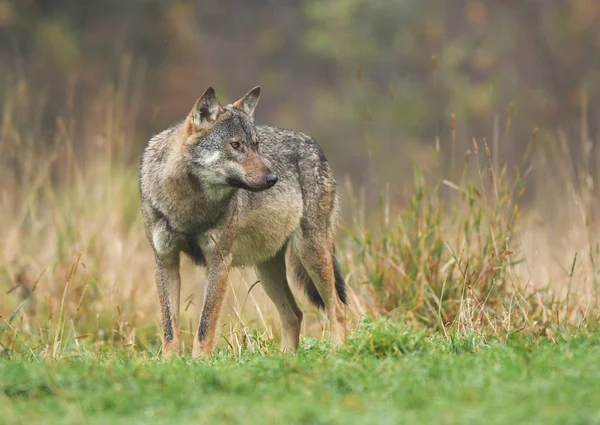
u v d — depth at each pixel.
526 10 39.53
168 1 39.19
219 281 11.61
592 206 17.25
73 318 13.60
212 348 11.50
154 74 37.62
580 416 7.21
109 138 16.66
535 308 12.37
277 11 40.72
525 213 22.66
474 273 12.59
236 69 39.06
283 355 10.12
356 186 32.81
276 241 12.37
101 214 15.86
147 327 13.97
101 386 8.59
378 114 35.56
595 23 39.28
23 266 14.72
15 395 8.55
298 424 7.35
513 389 8.02
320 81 38.72
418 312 12.95
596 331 10.84
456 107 35.16
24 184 17.16
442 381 8.47
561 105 37.84
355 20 37.41
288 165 12.48
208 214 11.46
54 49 36.09
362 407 7.74
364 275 13.74
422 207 14.01
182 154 11.30
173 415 7.76
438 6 38.62
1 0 36.41
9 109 17.80
